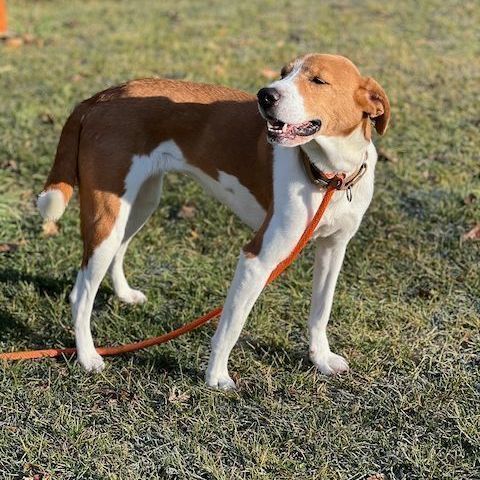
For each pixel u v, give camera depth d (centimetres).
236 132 622
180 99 639
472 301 766
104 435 589
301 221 578
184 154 645
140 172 636
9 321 725
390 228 884
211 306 757
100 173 630
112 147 628
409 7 1819
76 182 658
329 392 645
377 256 834
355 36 1586
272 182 588
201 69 1373
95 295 713
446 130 1127
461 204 933
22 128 1132
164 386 644
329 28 1642
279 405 622
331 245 635
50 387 641
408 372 666
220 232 880
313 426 599
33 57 1462
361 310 744
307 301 760
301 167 575
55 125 1140
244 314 611
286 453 577
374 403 629
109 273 776
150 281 797
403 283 791
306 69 546
